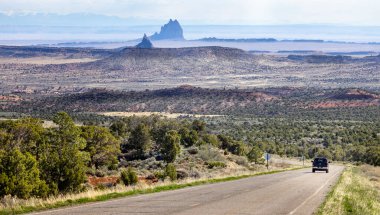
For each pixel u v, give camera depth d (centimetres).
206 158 9038
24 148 6081
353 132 19700
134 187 3381
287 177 5141
